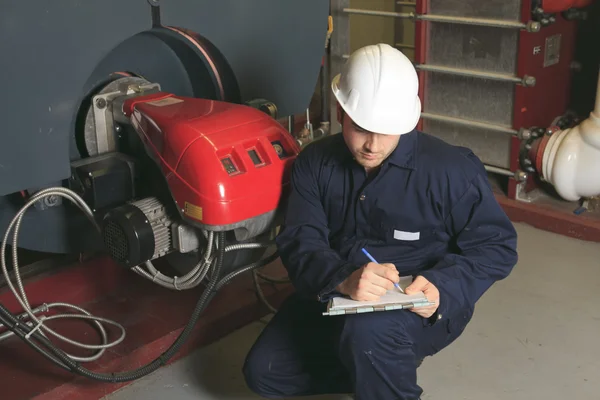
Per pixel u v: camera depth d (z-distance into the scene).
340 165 1.72
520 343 2.24
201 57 2.19
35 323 1.89
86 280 2.37
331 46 3.56
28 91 1.77
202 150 1.68
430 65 3.23
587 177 2.86
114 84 2.03
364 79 1.57
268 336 1.81
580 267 2.69
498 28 2.95
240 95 2.28
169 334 2.14
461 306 1.58
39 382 1.96
